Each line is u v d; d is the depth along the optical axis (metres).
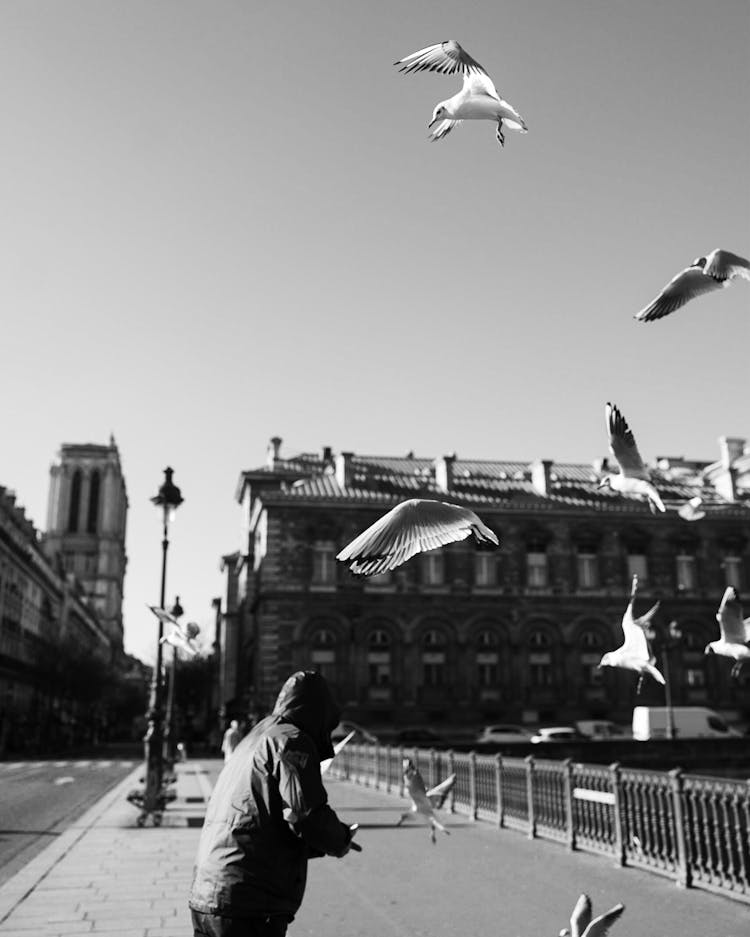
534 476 62.00
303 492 57.22
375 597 56.12
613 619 58.31
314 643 55.25
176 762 47.44
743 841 10.91
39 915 10.26
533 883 12.38
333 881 12.64
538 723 56.16
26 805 24.09
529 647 57.34
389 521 3.76
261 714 53.38
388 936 9.42
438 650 56.44
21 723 72.25
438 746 37.88
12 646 80.00
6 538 74.56
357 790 30.19
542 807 17.09
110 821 19.56
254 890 4.49
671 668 58.00
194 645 10.40
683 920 10.00
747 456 67.12
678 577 59.66
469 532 3.66
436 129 4.41
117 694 132.75
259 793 4.61
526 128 4.33
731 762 40.69
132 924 9.80
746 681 58.47
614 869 13.41
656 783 12.88
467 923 10.02
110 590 172.62
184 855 14.66
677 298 5.68
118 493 181.25
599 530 59.47
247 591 67.62
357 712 54.44
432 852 15.31
